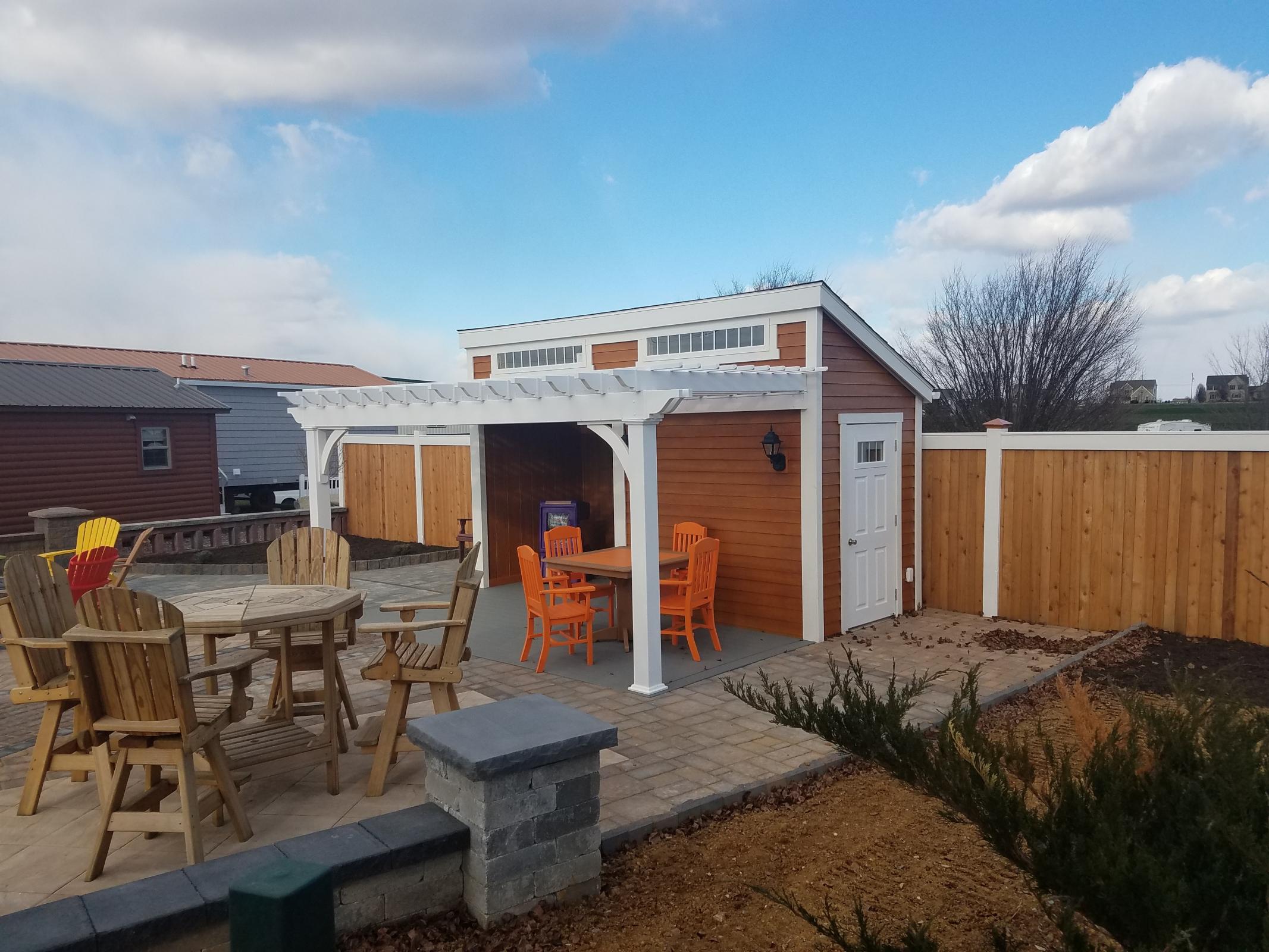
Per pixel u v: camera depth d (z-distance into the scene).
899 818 4.39
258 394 26.81
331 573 6.14
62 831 4.12
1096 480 8.52
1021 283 23.36
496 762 3.23
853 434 8.65
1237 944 2.20
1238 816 2.37
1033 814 2.54
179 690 3.54
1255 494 7.54
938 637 8.44
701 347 8.95
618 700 6.49
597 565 7.66
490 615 9.78
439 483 14.84
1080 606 8.70
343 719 5.97
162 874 3.07
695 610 9.20
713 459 8.99
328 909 2.37
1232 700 3.01
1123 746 3.11
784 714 3.12
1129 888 2.17
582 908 3.52
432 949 3.19
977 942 3.21
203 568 12.93
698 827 4.33
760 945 3.24
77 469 17.41
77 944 2.61
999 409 23.30
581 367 10.14
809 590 8.23
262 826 4.18
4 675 7.41
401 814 3.52
